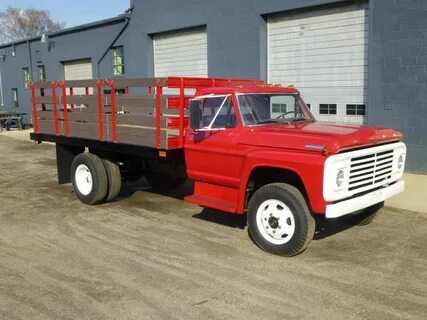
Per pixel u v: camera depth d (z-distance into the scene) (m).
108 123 8.11
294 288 5.07
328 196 5.51
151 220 7.70
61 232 7.13
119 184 8.77
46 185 10.69
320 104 12.12
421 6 9.73
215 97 6.74
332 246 6.32
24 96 27.06
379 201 6.24
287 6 12.16
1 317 4.54
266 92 6.92
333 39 11.62
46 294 5.01
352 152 5.69
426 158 10.01
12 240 6.79
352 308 4.62
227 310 4.61
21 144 19.28
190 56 15.77
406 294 4.91
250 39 13.21
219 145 6.61
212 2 14.18
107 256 6.10
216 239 6.70
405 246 6.30
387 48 10.31
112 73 19.56
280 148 5.93
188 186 10.24
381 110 10.55
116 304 4.77
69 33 21.84
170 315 4.54
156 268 5.67
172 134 7.13
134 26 17.48
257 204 6.11
